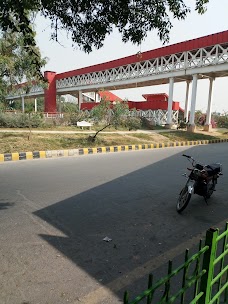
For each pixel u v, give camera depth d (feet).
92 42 12.61
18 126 59.36
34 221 14.58
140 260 11.05
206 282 5.95
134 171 28.37
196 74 78.02
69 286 9.18
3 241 12.16
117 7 11.59
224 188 23.07
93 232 13.52
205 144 62.08
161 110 95.35
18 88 49.96
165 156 39.99
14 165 29.84
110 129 67.62
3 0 9.96
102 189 21.26
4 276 9.59
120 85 103.65
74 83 127.54
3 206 16.70
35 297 8.57
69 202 17.92
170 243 12.68
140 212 16.62
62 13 11.47
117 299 8.65
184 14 12.19
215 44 71.92
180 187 22.70
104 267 10.41
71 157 36.68
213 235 5.80
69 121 71.56
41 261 10.63
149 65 92.22
